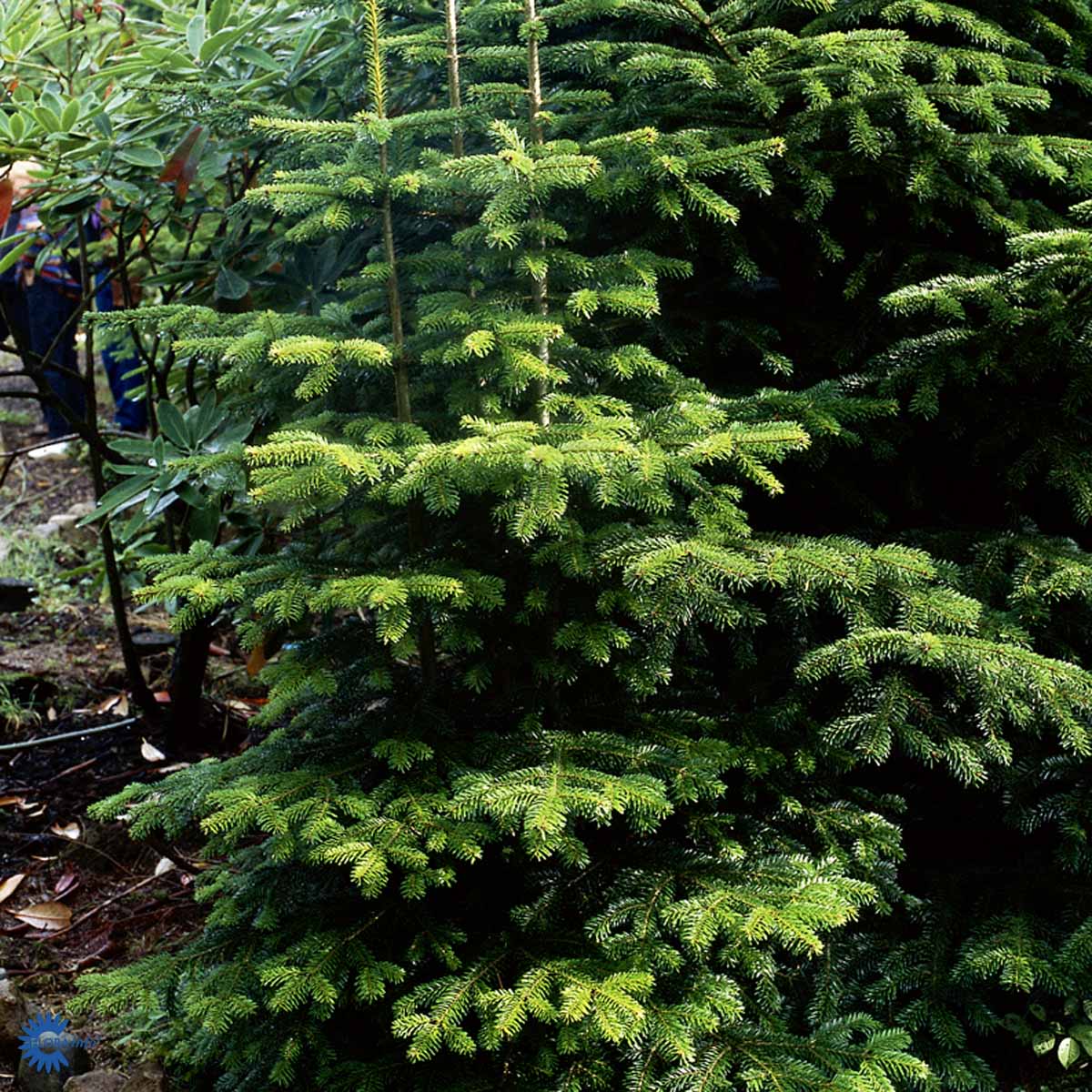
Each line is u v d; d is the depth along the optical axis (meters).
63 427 5.24
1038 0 2.47
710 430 1.95
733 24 2.26
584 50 2.17
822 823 2.10
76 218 2.99
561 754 1.93
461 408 2.08
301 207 2.01
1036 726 2.09
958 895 2.26
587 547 1.99
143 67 2.64
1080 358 2.13
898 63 2.14
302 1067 2.02
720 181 2.31
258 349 1.96
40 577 4.39
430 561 2.03
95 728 3.42
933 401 2.13
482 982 1.83
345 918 2.01
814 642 2.35
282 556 2.13
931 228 2.53
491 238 1.91
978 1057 2.08
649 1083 1.82
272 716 2.53
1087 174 2.32
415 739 1.98
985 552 2.23
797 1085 1.79
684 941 1.75
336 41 2.79
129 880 2.92
